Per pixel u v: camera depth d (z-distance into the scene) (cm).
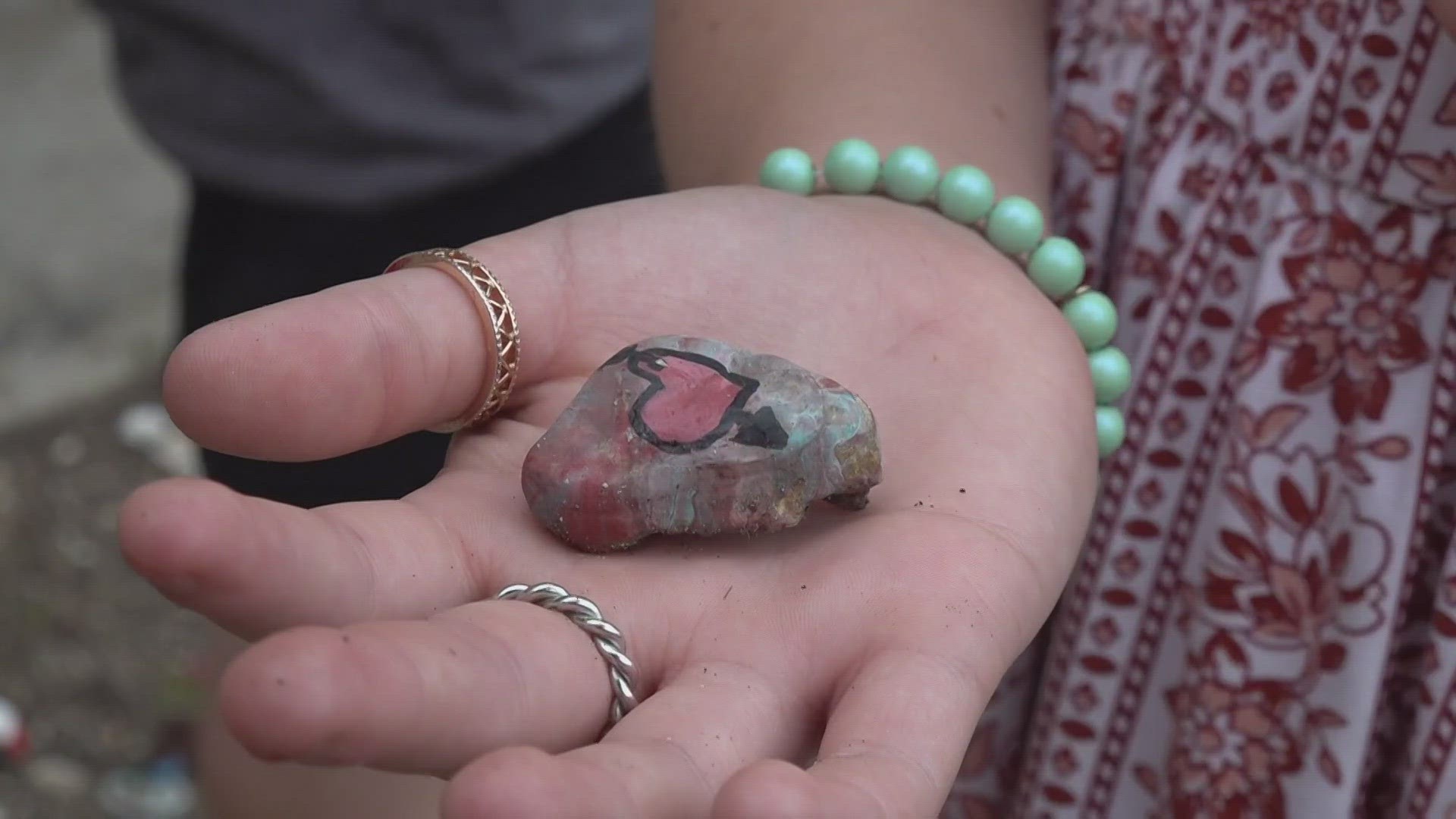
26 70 102
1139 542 39
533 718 31
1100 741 40
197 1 47
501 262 36
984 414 36
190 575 29
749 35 43
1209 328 39
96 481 77
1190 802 38
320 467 49
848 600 33
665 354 36
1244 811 38
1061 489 35
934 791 31
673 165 44
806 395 35
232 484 50
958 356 37
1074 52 41
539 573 34
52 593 69
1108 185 40
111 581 70
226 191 49
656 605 34
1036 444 36
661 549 35
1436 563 38
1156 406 39
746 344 37
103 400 83
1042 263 39
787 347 38
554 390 37
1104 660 40
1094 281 41
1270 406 38
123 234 94
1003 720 41
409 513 33
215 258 51
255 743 28
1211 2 39
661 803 30
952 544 34
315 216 49
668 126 44
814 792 28
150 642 67
